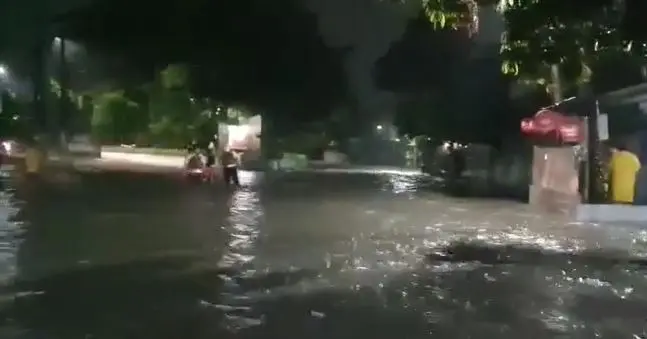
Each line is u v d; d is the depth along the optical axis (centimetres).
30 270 1359
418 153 5684
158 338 923
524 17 1464
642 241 1780
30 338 918
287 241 1770
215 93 5600
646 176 2166
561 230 1995
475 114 4131
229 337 928
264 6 5044
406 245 1722
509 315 1055
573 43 1602
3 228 1900
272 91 5591
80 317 1020
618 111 2192
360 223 2148
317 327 980
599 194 2245
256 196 2989
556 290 1233
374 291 1210
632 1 1292
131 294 1173
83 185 3309
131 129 6688
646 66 2228
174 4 4734
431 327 986
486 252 1619
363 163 6969
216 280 1289
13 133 4934
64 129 5969
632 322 1020
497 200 2925
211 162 3725
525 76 2708
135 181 3594
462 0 1664
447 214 2405
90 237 1777
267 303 1118
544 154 2647
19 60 5206
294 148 6594
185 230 1936
